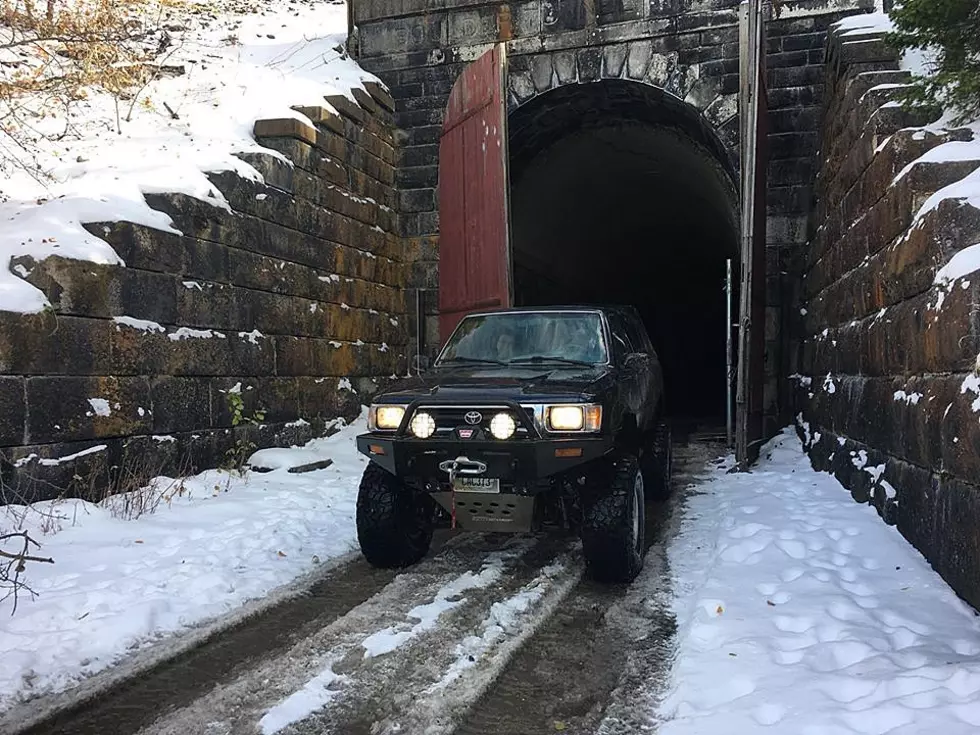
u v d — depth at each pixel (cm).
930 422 438
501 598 482
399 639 416
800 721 288
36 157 827
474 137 1077
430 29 1217
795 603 423
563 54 1149
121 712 337
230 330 809
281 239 901
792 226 1032
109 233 661
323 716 334
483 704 345
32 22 823
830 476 729
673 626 430
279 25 1677
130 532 573
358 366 1082
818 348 832
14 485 567
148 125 934
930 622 381
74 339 616
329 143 1016
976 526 377
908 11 536
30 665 364
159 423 706
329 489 761
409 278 1234
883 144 579
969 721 270
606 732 316
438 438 477
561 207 1589
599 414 474
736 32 1074
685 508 713
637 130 1335
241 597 475
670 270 2397
